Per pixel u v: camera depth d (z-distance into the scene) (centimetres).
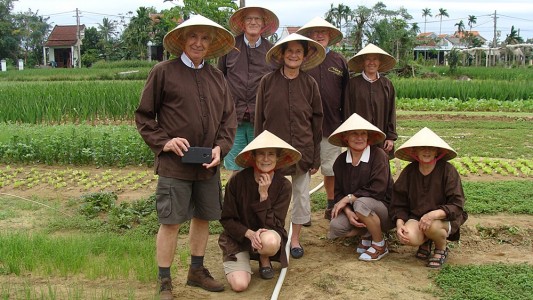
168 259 515
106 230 730
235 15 707
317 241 686
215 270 607
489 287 512
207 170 511
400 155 596
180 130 502
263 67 719
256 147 527
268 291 546
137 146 1135
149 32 6222
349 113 710
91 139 1194
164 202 503
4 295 498
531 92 2322
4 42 7494
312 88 633
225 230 580
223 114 538
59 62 7712
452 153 568
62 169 1104
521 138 1391
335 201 647
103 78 4362
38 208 831
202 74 515
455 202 575
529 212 741
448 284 527
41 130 1329
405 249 653
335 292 512
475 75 4172
